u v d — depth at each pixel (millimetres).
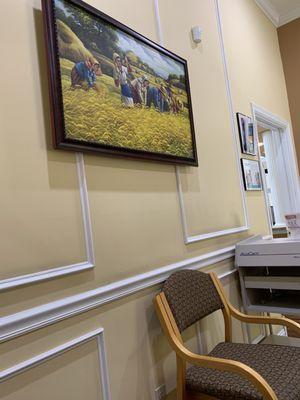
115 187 1538
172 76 1973
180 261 1865
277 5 3879
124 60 1640
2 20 1195
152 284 1633
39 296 1174
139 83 1713
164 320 1479
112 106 1534
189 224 1997
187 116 2045
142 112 1704
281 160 3896
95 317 1356
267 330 2643
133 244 1583
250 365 1433
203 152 2254
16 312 1101
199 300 1711
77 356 1266
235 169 2617
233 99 2770
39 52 1303
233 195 2525
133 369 1480
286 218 2365
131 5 1824
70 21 1396
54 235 1250
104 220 1458
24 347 1108
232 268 2336
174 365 1710
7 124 1158
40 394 1131
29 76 1253
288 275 2217
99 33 1525
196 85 2301
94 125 1434
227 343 1728
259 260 2172
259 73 3402
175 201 1909
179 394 1423
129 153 1579
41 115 1271
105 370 1350
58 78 1307
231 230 2396
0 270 1073
